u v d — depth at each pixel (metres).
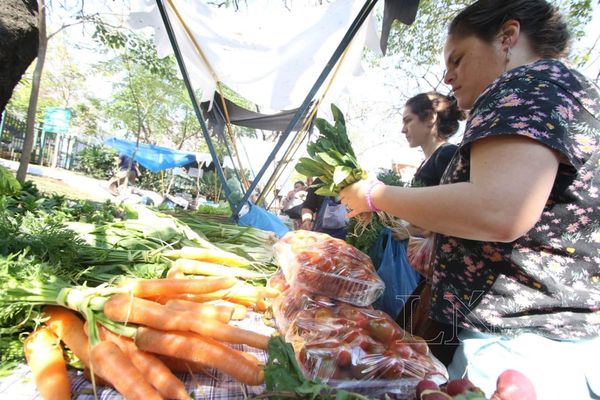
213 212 6.34
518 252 0.95
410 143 2.46
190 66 4.13
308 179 4.28
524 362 0.92
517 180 0.79
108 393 0.94
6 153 16.22
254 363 0.99
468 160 1.00
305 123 4.68
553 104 0.82
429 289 1.30
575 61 6.32
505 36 1.03
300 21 3.40
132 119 18.61
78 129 21.80
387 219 1.76
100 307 1.00
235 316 1.33
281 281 1.62
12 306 1.01
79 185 13.46
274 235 2.77
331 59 3.05
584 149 0.83
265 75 3.82
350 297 1.25
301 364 0.98
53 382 0.87
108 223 2.09
